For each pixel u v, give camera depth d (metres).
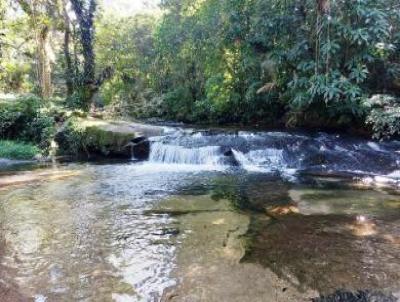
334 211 4.82
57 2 14.17
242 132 9.64
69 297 2.90
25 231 4.33
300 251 3.65
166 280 3.14
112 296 2.91
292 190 5.93
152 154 9.27
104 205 5.32
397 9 8.89
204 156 8.62
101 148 9.77
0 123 11.24
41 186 6.52
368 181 6.42
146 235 4.16
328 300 2.80
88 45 13.67
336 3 8.46
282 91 10.69
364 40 8.16
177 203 5.36
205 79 13.81
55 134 10.59
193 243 3.91
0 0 13.30
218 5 12.12
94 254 3.68
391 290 2.91
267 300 2.81
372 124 8.73
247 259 3.51
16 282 3.13
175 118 14.99
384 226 4.26
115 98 18.30
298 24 9.48
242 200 5.44
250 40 10.34
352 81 8.84
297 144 8.51
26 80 20.17
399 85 9.20
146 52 18.41
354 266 3.32
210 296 2.88
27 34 15.88
